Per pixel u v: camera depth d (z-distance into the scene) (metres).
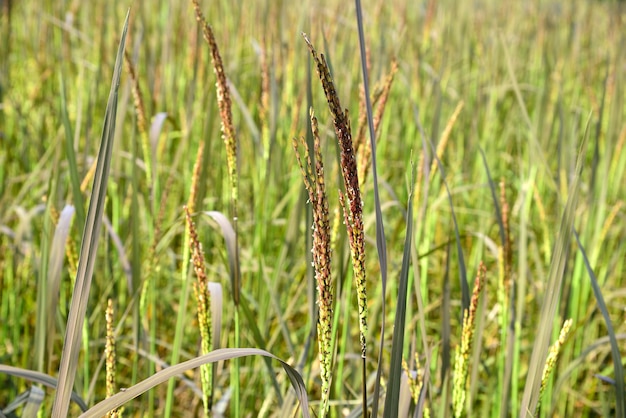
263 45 1.43
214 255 1.86
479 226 2.05
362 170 1.02
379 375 0.80
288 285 1.64
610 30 3.31
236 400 1.07
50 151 1.80
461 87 2.93
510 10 3.80
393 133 2.59
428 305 1.77
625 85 2.43
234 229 1.03
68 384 0.82
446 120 2.30
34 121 2.21
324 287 0.78
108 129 0.80
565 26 3.83
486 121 2.32
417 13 3.31
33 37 2.81
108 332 0.90
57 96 2.40
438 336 1.58
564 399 1.54
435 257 1.95
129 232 1.51
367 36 2.10
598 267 1.63
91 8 2.97
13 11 2.99
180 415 1.60
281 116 1.84
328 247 0.77
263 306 1.33
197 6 0.95
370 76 1.57
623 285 2.12
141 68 2.36
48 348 1.07
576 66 3.03
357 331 1.69
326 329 0.79
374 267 1.93
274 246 1.92
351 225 0.75
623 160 2.03
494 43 2.66
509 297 1.20
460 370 0.96
